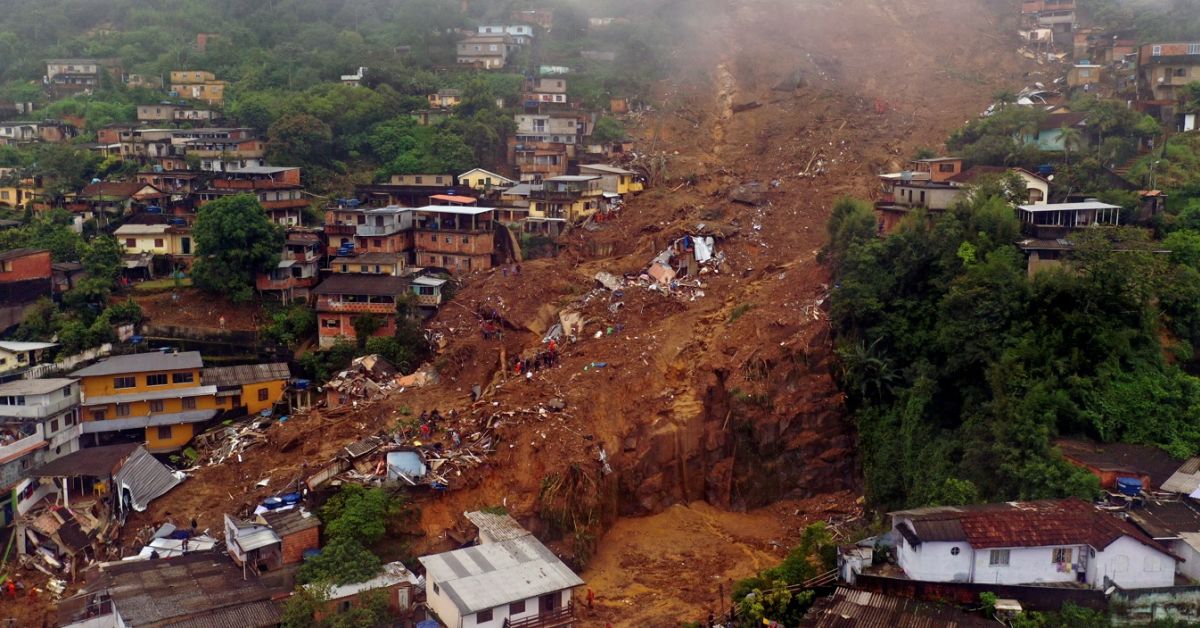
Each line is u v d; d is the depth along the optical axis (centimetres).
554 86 11456
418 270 8294
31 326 7281
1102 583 4016
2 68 13012
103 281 7706
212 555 4938
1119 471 4650
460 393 6881
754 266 7938
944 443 5538
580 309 7481
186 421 6669
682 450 6294
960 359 5716
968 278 5938
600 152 10481
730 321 6988
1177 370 5381
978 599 4047
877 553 4366
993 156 8175
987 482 5062
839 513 6053
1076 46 11656
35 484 5703
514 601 4262
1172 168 7538
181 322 7750
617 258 8462
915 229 6531
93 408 6494
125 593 4412
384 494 5266
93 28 14500
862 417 6294
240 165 9631
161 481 5816
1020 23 12888
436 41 13075
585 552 5525
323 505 5344
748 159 10306
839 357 6481
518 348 7300
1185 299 5650
